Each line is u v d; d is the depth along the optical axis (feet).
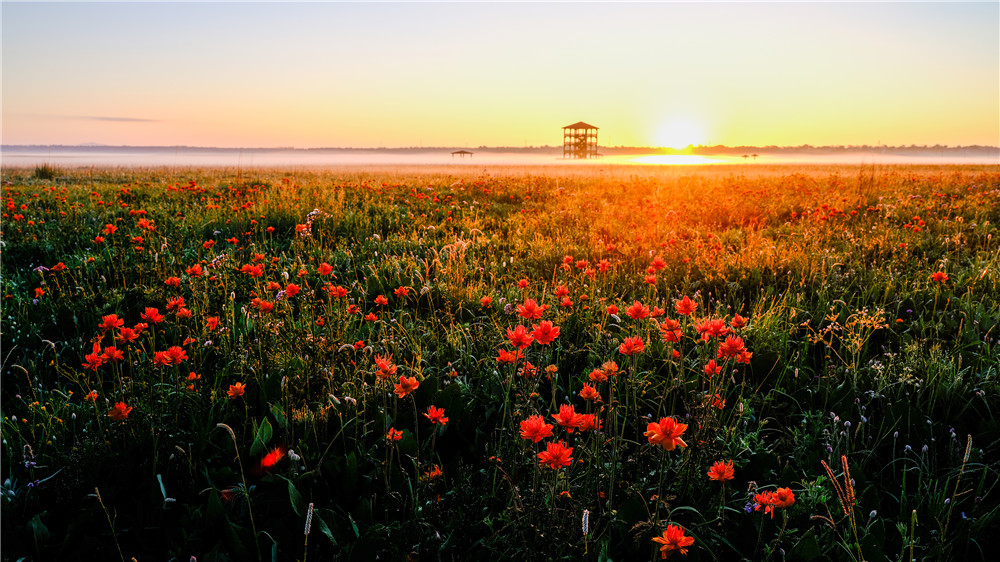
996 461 7.94
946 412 8.81
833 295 14.19
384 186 41.27
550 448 5.77
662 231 22.79
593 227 24.35
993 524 6.77
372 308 14.30
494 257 18.35
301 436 8.14
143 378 9.14
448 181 56.59
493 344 10.93
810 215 26.02
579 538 6.21
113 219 26.43
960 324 11.73
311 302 12.98
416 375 9.46
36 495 7.06
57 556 6.29
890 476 7.95
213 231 22.58
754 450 8.05
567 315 11.82
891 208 27.68
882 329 12.40
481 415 9.20
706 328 7.83
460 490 7.09
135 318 13.70
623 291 14.80
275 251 20.36
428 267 16.42
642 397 9.39
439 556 6.18
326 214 23.65
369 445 8.25
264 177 71.72
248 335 11.15
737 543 6.66
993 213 27.63
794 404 9.57
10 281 15.48
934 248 20.11
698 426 6.97
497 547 6.36
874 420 9.00
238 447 7.74
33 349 11.84
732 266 16.47
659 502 6.18
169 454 7.56
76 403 9.55
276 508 7.02
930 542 6.45
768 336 11.10
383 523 6.79
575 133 351.67
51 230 22.75
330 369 9.17
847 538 6.08
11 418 8.42
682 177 61.87
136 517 6.88
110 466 7.39
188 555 6.32
